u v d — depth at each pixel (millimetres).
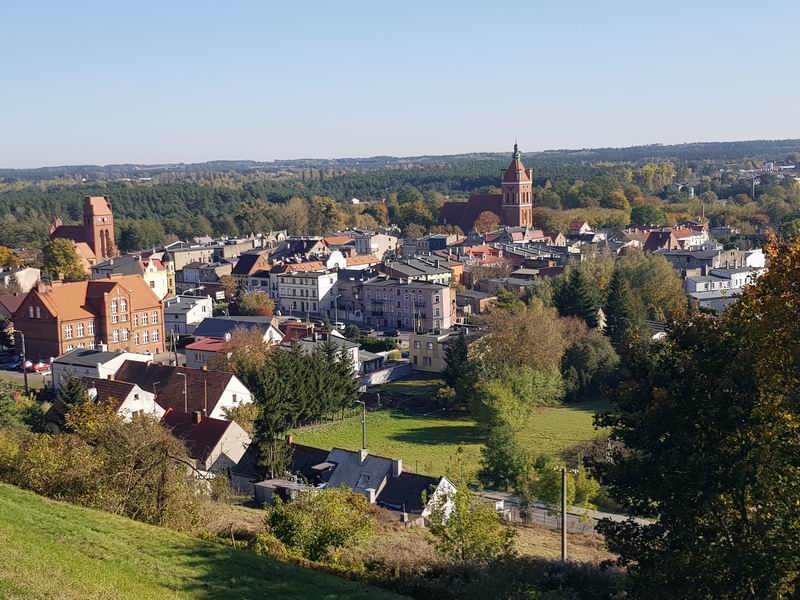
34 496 47812
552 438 100250
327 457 78812
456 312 170500
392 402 117812
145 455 50719
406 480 71562
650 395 41219
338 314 180500
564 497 54375
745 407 37812
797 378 37438
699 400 38594
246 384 104500
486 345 118875
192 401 95188
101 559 39375
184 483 52125
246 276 199125
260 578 41188
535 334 117188
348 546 49844
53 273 197375
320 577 42812
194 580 39344
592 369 122500
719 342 40406
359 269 192875
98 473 50406
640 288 153375
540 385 109438
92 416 73688
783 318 37594
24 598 31188
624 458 42312
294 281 185125
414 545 51625
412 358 135250
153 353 141250
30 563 35312
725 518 38406
